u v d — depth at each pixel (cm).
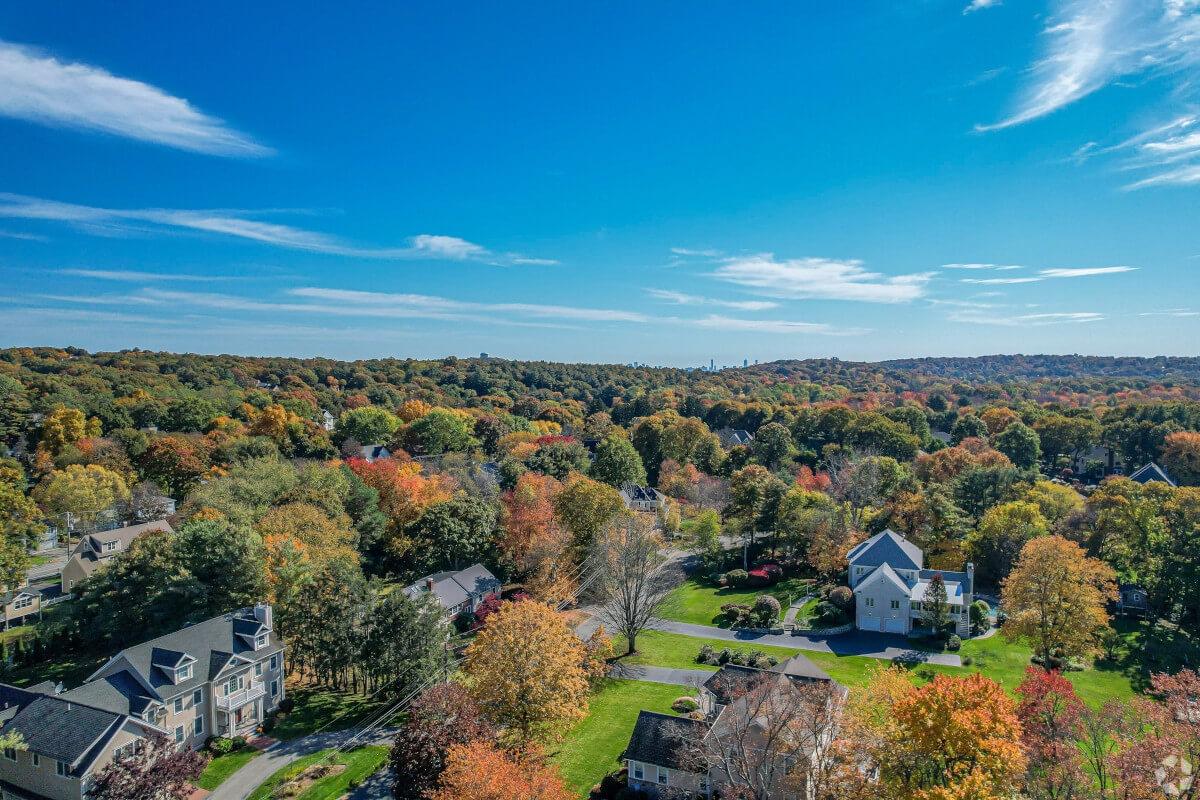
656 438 14350
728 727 3997
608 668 6084
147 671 4622
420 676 5197
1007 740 3241
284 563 6272
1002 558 7706
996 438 13200
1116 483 8469
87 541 7669
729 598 8088
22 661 5919
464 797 3288
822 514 8600
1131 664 5934
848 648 6588
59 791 3928
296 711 5359
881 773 3469
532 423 17375
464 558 7838
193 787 4300
